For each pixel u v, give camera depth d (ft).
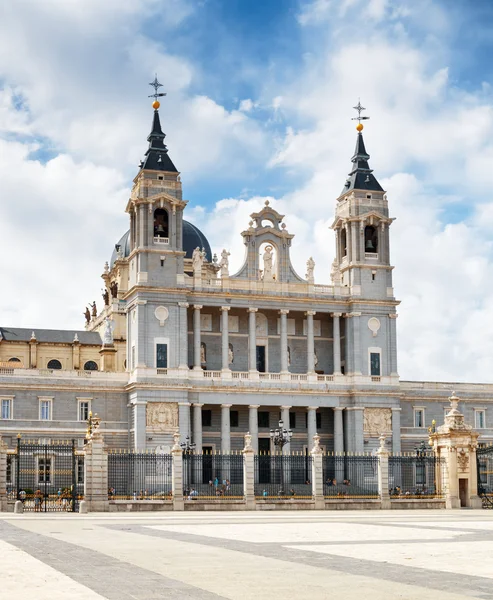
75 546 135.03
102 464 251.19
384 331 449.89
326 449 447.01
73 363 484.33
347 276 456.45
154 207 425.69
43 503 279.08
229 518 219.82
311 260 451.94
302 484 384.68
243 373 430.61
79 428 406.62
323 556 121.29
